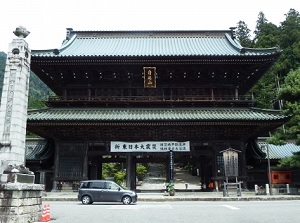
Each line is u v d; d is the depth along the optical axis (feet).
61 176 122.42
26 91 57.00
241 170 123.34
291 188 129.80
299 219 53.36
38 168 136.36
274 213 61.93
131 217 56.34
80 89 136.05
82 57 123.34
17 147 52.60
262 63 127.34
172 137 126.52
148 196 112.06
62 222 50.65
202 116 121.29
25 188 48.44
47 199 103.04
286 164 123.24
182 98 131.85
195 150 126.21
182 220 52.08
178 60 124.98
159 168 376.68
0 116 53.16
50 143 140.05
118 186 90.79
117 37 167.02
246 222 49.96
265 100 291.58
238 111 128.26
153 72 129.18
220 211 66.08
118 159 136.67
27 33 57.62
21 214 47.21
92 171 133.28
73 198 103.04
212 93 134.41
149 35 168.14
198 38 165.68
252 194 119.75
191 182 261.85
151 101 129.18
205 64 127.34
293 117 122.42
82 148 125.39
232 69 131.03
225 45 153.38
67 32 161.38
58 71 131.64
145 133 125.70
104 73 132.87
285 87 126.52
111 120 116.98
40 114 123.95
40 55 123.24
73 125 120.16
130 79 134.21
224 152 114.21
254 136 138.72
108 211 66.80
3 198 46.32
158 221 50.88
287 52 311.47
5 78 54.90
